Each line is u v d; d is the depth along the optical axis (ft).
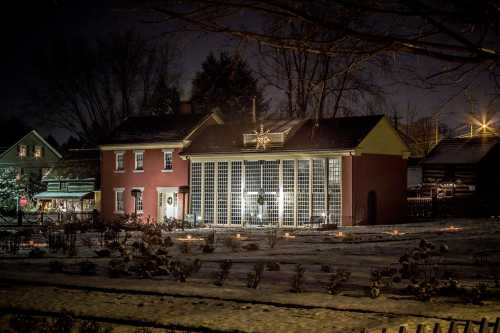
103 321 36.06
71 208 214.07
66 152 284.20
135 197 168.86
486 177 171.32
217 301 41.50
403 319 34.83
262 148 146.72
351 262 67.31
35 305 40.50
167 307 39.34
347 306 38.75
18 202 212.84
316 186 140.67
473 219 150.10
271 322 34.45
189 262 67.67
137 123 178.81
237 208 150.92
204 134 165.17
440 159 176.76
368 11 17.06
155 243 77.71
